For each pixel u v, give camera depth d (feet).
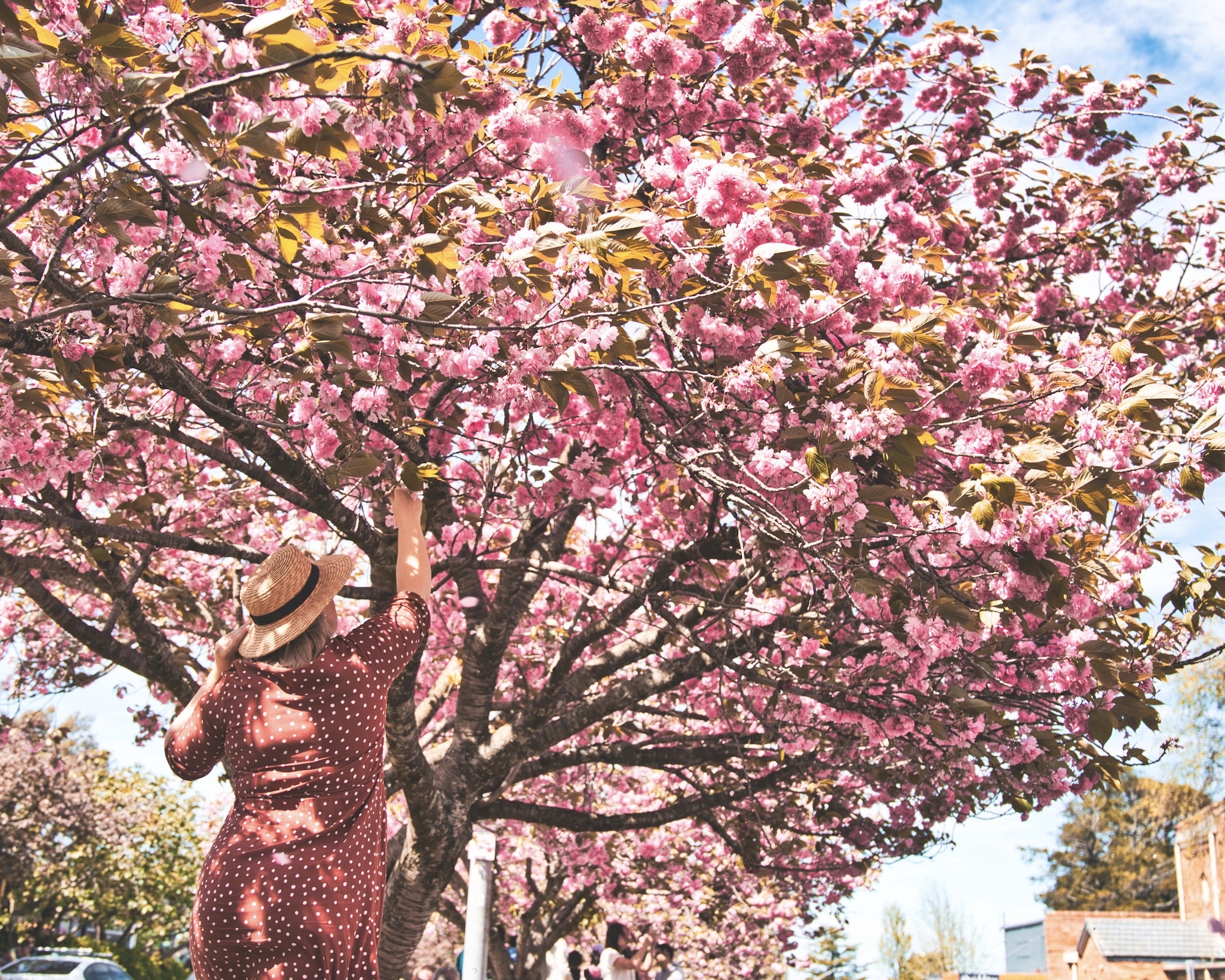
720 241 13.16
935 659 13.98
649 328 13.56
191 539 14.08
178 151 9.04
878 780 22.24
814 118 18.94
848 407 12.90
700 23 15.35
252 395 14.48
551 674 20.03
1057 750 17.66
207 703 7.93
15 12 7.73
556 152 13.56
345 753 7.46
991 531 12.70
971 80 24.23
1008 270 24.76
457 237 11.92
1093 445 13.87
